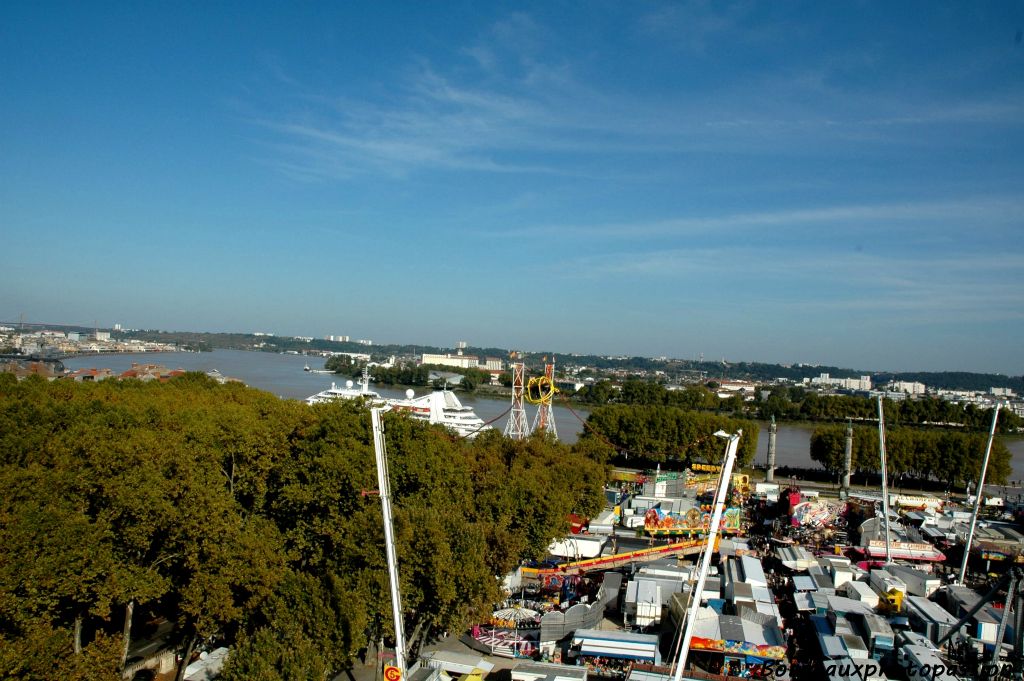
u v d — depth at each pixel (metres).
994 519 156.50
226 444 91.94
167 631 75.56
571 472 123.50
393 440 93.88
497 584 78.06
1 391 137.75
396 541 67.62
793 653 78.69
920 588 99.56
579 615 81.88
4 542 51.22
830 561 109.25
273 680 50.97
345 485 78.25
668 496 147.75
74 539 55.53
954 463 196.00
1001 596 93.38
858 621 84.38
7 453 81.75
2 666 43.25
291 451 100.38
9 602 49.28
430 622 71.88
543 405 186.12
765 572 109.88
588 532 125.94
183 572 66.31
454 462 108.94
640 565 105.19
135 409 118.69
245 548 63.56
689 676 70.50
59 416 105.25
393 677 49.84
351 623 58.16
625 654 73.75
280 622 57.53
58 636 48.56
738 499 149.38
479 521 87.00
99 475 65.62
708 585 92.00
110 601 57.06
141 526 59.47
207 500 64.69
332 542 73.38
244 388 197.62
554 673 65.88
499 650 76.38
